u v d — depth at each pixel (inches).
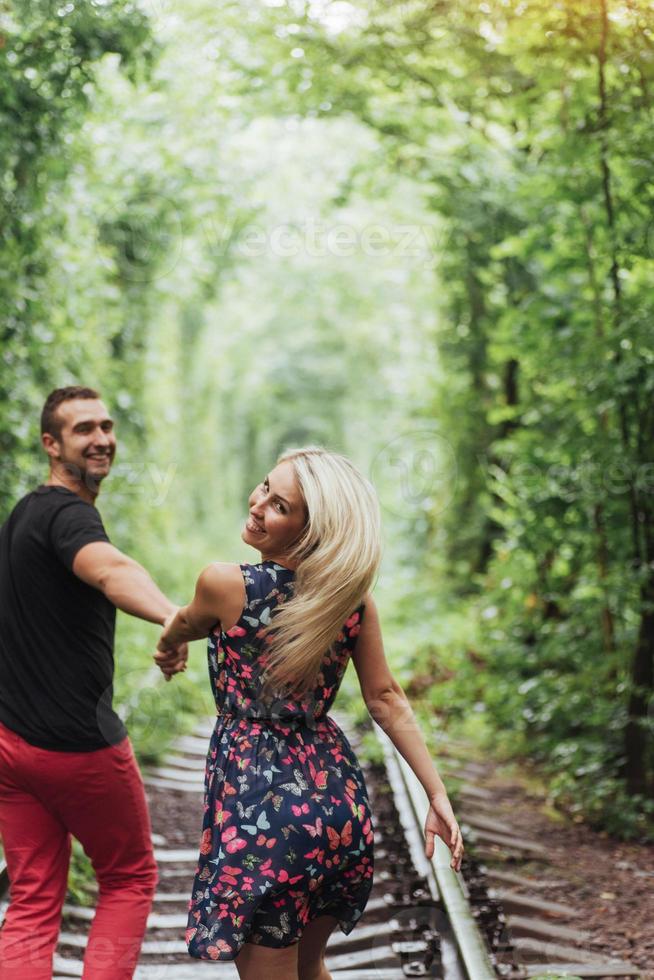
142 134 411.5
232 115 399.5
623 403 251.4
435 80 331.3
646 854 222.8
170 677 120.0
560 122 269.9
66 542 124.0
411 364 684.7
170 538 590.2
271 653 106.0
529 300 296.8
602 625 291.1
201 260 530.9
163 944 167.9
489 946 157.4
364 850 107.3
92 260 386.6
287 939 103.3
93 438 137.0
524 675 328.2
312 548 107.1
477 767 300.2
